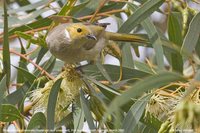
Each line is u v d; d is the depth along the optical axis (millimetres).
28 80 10484
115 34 10359
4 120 9945
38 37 10992
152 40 10977
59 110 9836
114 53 10570
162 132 8664
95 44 10203
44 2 11930
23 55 10805
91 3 11875
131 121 9289
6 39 10273
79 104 9727
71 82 9625
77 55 10320
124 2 12070
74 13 11828
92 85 9969
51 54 11258
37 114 9750
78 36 10094
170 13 11609
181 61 11469
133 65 11219
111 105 6961
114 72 10719
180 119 7809
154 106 9383
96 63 10359
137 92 7414
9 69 10414
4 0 10070
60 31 10328
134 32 12766
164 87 9516
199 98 8539
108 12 11711
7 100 10484
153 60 13734
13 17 11766
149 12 11023
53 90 9469
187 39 9812
